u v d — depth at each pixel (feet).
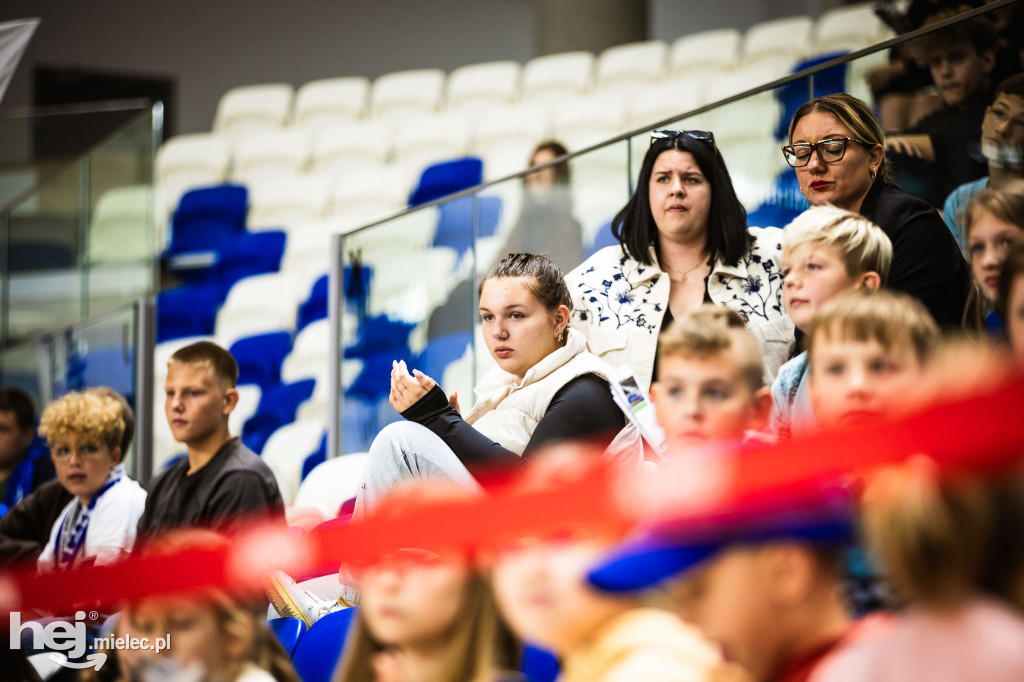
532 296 18.70
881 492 8.28
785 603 9.15
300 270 53.42
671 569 9.06
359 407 26.09
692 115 18.43
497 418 18.40
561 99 62.39
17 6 70.69
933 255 15.37
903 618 8.46
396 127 64.08
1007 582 8.06
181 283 56.29
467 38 74.74
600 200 19.83
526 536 10.03
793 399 15.55
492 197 22.17
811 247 15.64
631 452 16.98
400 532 10.49
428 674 11.20
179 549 13.37
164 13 73.00
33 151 41.83
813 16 67.51
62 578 12.75
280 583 18.40
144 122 39.78
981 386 8.29
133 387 30.53
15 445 30.48
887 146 16.30
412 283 24.34
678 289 18.43
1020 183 14.35
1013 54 15.24
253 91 68.95
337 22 74.84
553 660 11.84
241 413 44.06
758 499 8.86
